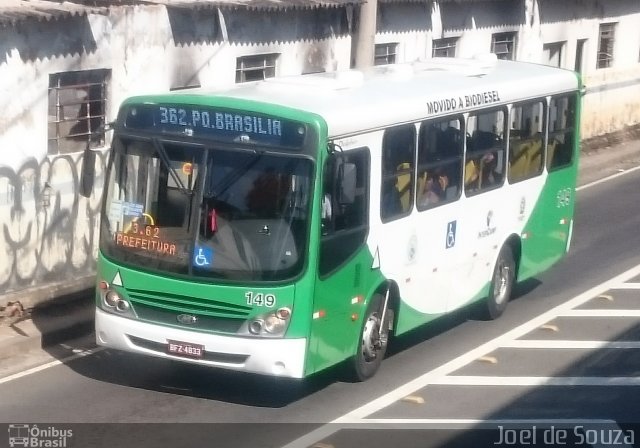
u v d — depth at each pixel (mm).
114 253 9945
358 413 9844
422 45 22141
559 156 14617
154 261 9734
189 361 9680
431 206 11539
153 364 11141
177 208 9703
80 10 13258
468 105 12141
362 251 10266
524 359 11797
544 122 14070
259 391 10406
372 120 10305
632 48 30812
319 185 9438
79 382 10477
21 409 9594
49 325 12023
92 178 10117
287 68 18141
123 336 9906
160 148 9820
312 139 9414
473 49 24000
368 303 10516
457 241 12172
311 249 9422
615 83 29703
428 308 11781
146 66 14852
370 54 16406
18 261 12984
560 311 13922
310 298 9453
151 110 9891
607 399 10477
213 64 16281
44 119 13188
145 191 9867
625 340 12609
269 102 9703
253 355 9461
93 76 14062
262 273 9430
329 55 19203
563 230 14969
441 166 11711
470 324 13273
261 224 9469
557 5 26938
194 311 9609
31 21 12773
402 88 11516
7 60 12531
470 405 10195
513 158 13336
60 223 13562
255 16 17109
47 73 13148
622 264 16562
